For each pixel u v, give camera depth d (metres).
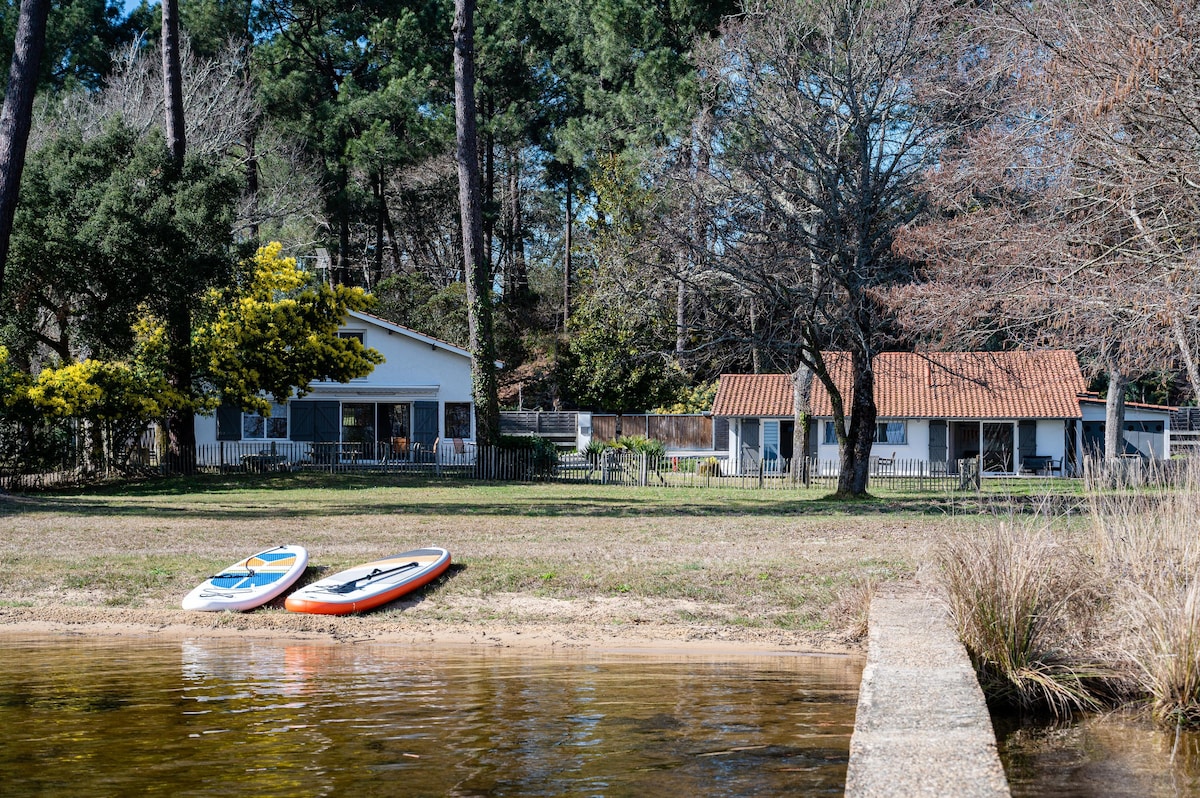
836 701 9.38
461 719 8.70
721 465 50.44
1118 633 9.62
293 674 10.72
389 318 62.06
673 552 16.97
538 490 33.19
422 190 68.00
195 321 35.69
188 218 30.05
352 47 58.94
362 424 45.06
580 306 58.75
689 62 40.81
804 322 28.55
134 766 7.38
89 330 30.33
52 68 53.47
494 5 59.59
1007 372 29.81
